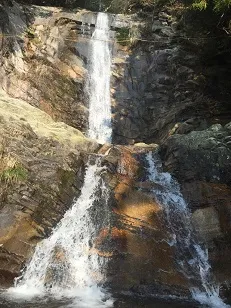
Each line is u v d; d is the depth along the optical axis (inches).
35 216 323.3
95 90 631.2
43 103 541.3
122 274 289.9
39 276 285.4
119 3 826.8
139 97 624.7
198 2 469.4
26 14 636.1
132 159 428.8
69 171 368.5
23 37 587.8
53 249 305.4
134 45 683.4
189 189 385.4
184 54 629.3
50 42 625.3
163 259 307.6
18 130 362.3
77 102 592.4
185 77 608.7
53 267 291.4
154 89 621.9
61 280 283.7
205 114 546.0
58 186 351.3
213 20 507.2
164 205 366.9
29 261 291.0
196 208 364.8
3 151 342.0
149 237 325.7
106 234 322.7
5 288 275.7
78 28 683.4
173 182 404.8
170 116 557.9
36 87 545.3
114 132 593.6
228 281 294.2
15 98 498.0
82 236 323.6
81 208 350.9
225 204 360.2
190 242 331.3
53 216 334.6
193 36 599.8
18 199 325.7
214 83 578.9
